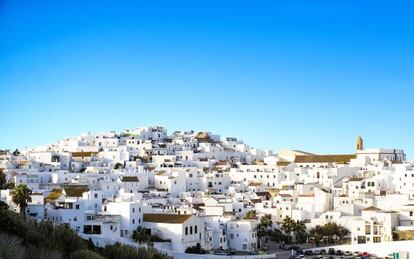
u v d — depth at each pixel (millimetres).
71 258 129125
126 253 150750
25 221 136375
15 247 107125
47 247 125375
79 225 199625
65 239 136625
